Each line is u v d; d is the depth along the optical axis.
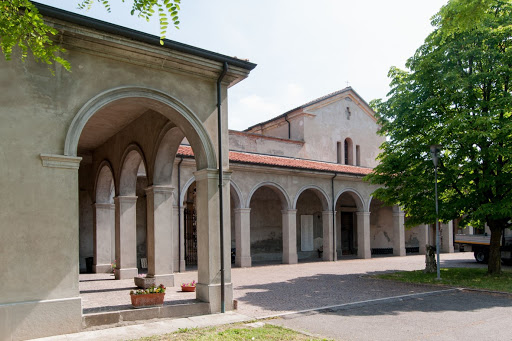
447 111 15.00
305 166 22.16
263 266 20.09
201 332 7.15
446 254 27.86
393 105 15.79
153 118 11.72
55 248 7.12
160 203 12.12
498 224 15.18
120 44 7.89
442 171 15.12
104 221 16.50
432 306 9.94
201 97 9.17
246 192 19.78
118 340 6.63
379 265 20.31
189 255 21.23
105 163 15.34
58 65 7.48
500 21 14.26
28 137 7.09
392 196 16.61
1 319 6.53
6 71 7.00
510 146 13.78
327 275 16.34
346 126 28.22
